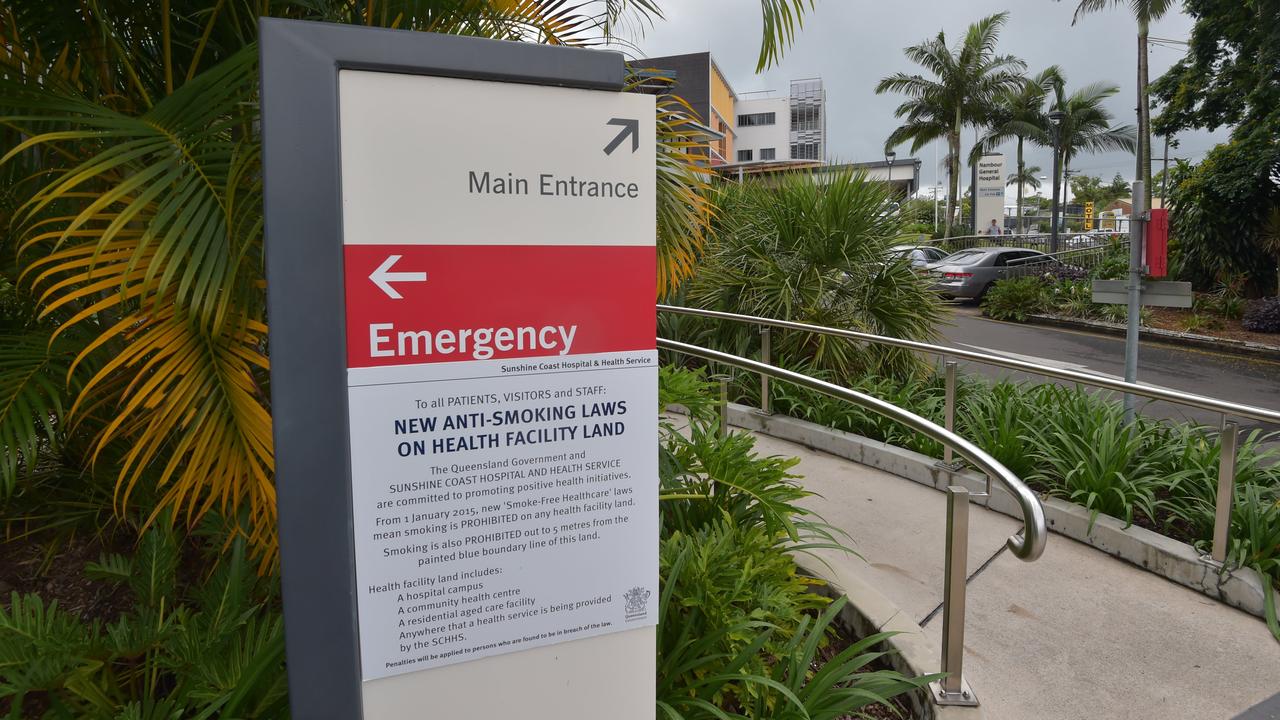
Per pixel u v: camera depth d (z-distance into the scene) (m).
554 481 1.30
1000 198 39.38
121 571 2.07
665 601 2.18
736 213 7.25
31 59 1.98
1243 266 16.38
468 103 1.19
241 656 1.81
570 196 1.26
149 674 2.01
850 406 5.52
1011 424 4.84
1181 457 4.21
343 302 1.14
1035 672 2.72
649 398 1.36
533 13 2.78
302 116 1.10
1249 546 3.32
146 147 1.56
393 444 1.19
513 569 1.29
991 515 4.16
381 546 1.20
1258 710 2.50
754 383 6.29
